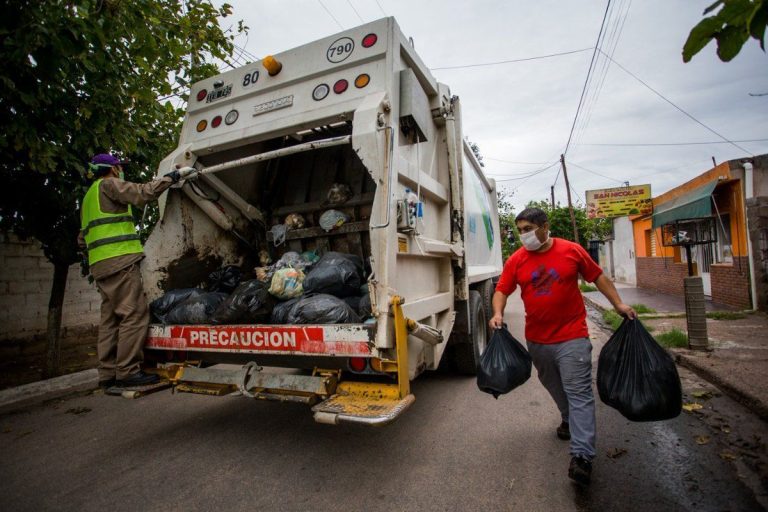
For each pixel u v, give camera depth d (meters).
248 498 2.81
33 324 7.51
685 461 3.06
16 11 3.41
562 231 26.17
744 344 5.93
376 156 3.00
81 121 5.06
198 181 4.23
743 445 3.26
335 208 4.49
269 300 3.50
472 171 6.36
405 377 2.88
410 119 3.50
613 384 2.72
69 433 4.10
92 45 4.38
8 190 5.46
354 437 3.69
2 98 4.29
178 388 3.51
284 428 3.98
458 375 5.41
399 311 2.88
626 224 18.47
